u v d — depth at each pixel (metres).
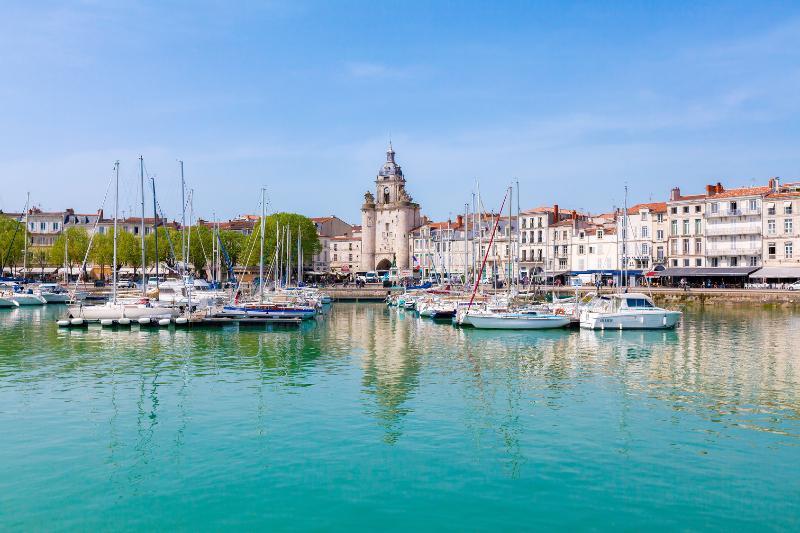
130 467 21.66
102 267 132.38
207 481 20.53
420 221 171.50
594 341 51.53
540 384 34.12
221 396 31.30
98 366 39.19
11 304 91.19
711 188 116.75
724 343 50.16
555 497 19.34
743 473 21.14
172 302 66.75
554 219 137.38
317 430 25.61
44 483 20.34
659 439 24.45
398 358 42.94
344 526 17.66
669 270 112.94
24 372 37.12
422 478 20.77
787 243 105.06
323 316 79.31
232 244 146.50
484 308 65.94
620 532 17.31
